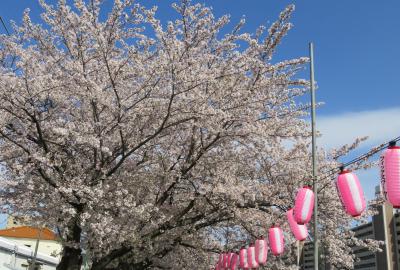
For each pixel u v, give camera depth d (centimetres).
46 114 1053
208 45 1173
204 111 1004
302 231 930
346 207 684
